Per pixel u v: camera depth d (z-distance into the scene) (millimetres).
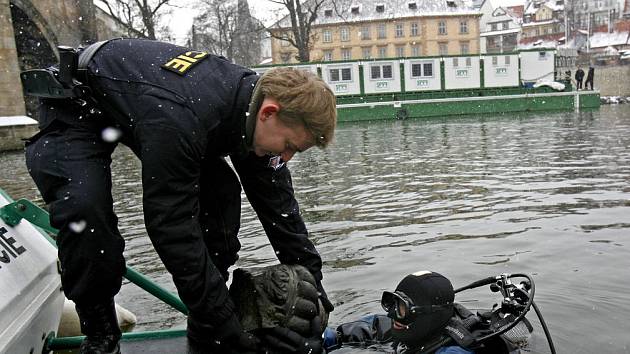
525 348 3217
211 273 2270
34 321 2582
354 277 4660
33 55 30297
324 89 2219
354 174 10781
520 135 17375
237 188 2797
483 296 4090
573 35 87438
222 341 2371
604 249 5086
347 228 6391
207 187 2713
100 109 2291
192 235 2188
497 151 13445
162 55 2246
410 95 29547
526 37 103688
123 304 4301
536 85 30625
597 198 7297
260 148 2283
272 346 2441
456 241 5602
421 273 3141
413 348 3088
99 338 2545
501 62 30094
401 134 20109
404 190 8703
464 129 20969
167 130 2053
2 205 2953
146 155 2070
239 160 2732
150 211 2131
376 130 22719
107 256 2346
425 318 2996
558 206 6957
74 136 2361
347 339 3369
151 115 2074
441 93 29781
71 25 30312
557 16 103000
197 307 2270
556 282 4328
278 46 61844
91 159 2352
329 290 4391
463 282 4449
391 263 4988
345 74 29125
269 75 2203
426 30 70688
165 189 2105
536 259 4906
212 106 2148
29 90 2412
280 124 2188
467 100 29562
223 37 56156
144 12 37344
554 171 9820
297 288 2473
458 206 7281
